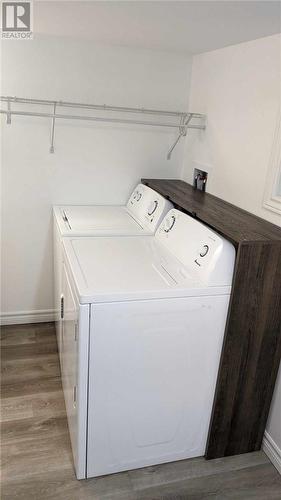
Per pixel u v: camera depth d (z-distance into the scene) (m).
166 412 1.71
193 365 1.66
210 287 1.55
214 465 1.83
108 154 2.62
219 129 2.22
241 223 1.71
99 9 1.47
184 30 1.75
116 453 1.71
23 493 1.62
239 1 1.22
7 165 2.48
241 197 2.00
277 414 1.82
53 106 2.43
